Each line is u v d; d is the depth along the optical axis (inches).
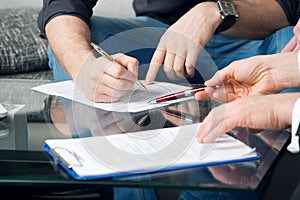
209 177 33.6
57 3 63.6
